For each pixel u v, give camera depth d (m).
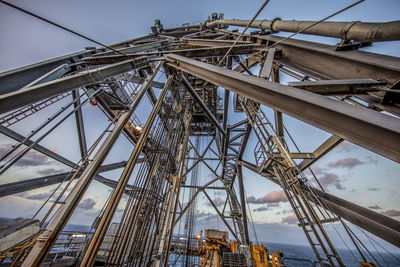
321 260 6.40
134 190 5.18
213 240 13.92
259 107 10.34
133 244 4.68
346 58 3.50
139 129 12.24
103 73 4.95
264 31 6.92
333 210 7.37
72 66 5.54
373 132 1.78
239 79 3.38
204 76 4.81
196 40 10.33
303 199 7.86
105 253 9.09
